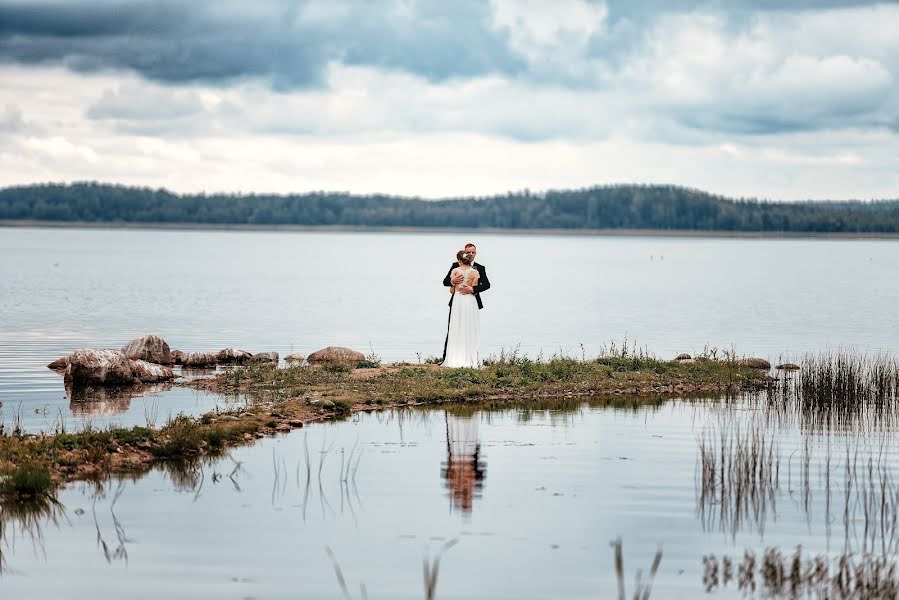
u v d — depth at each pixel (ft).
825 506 47.19
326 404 71.05
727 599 35.81
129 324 149.28
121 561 39.06
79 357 87.35
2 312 167.73
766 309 190.49
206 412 70.28
